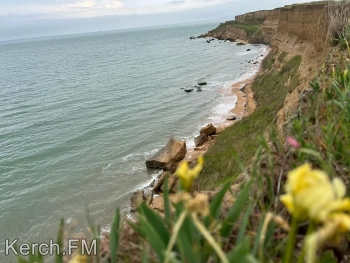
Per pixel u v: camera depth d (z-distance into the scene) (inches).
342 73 150.0
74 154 1000.9
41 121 1398.9
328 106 115.0
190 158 823.1
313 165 87.2
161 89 1811.0
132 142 1043.3
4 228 668.1
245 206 77.2
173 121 1209.4
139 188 739.4
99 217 658.2
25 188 823.1
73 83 2324.1
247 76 1924.2
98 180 810.8
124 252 69.7
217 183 426.6
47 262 342.0
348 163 84.7
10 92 2207.2
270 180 75.2
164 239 54.4
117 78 2329.0
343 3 481.1
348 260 70.7
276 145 94.2
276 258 64.4
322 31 903.1
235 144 717.9
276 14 3304.6
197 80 1971.0
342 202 34.7
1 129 1330.0
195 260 46.4
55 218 681.0
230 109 1288.1
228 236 61.7
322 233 34.2
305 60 1073.5
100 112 1448.1
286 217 72.9
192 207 41.8
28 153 1042.7
